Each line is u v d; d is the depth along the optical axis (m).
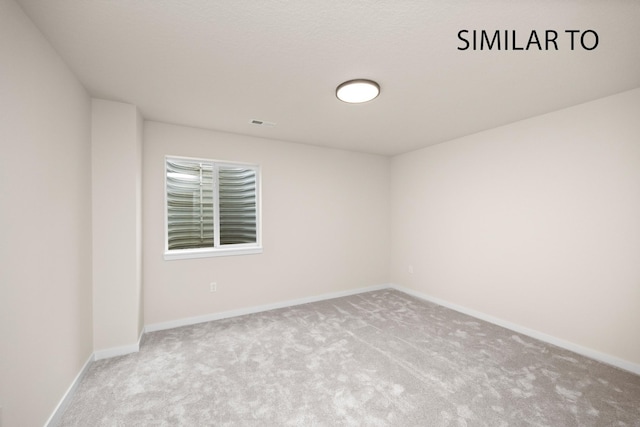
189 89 2.28
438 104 2.60
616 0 1.31
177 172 3.39
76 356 2.03
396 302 4.07
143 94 2.37
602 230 2.45
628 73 2.01
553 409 1.81
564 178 2.69
